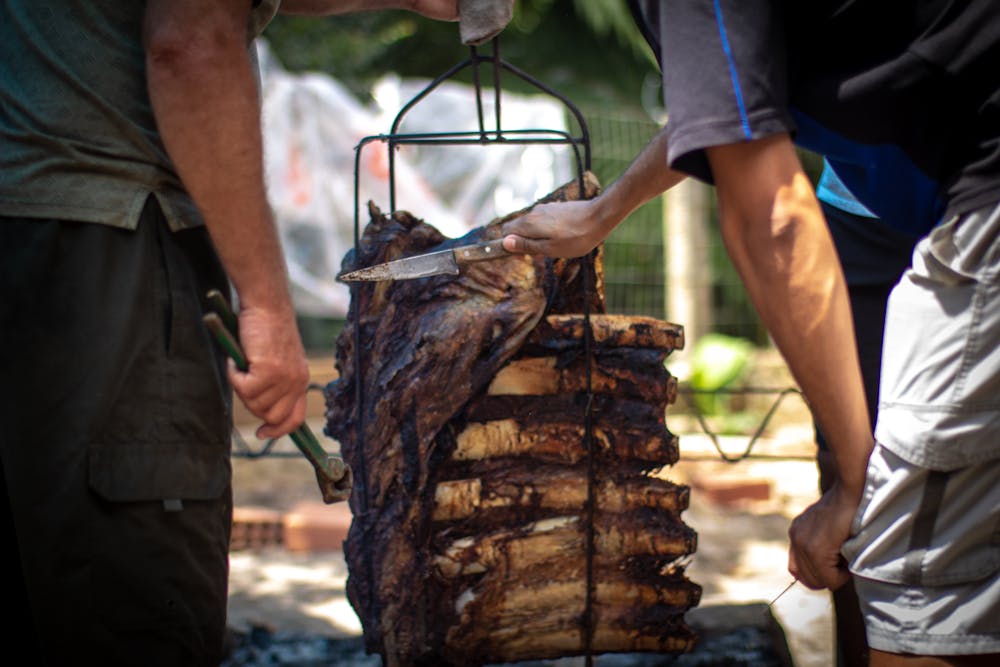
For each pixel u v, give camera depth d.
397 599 1.76
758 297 1.22
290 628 2.84
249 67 1.28
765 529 4.24
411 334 1.78
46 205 1.33
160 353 1.37
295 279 7.32
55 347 1.33
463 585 1.76
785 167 1.18
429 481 1.73
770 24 1.18
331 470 1.43
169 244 1.39
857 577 1.34
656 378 1.82
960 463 1.22
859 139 1.28
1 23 1.41
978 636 1.24
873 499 1.29
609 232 1.64
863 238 1.82
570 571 1.79
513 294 1.75
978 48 1.16
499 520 1.76
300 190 7.25
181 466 1.37
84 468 1.31
